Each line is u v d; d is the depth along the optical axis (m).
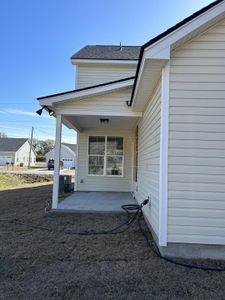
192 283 2.97
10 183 15.91
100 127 10.59
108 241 4.48
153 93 5.07
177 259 3.69
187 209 3.78
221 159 3.80
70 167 50.75
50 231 5.09
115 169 11.07
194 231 3.76
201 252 3.74
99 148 11.09
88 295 2.67
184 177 3.81
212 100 3.87
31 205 7.94
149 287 2.86
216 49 3.90
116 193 10.41
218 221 3.75
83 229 5.26
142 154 6.93
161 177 3.83
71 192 10.74
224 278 3.12
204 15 3.65
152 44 3.67
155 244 4.31
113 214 6.67
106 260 3.62
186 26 3.67
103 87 6.61
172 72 3.91
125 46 13.31
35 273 3.18
